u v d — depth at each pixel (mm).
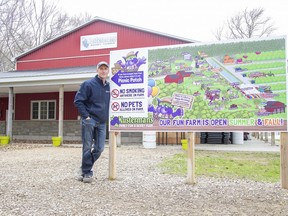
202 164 8461
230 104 5586
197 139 16109
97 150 5996
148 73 6117
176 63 5945
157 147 13930
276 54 5391
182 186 5676
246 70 5531
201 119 5746
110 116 6340
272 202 4605
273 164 8609
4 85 16438
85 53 20984
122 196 4941
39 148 13570
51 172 7070
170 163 8570
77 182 5953
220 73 5668
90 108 5938
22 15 39750
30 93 20500
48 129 19672
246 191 5301
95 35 20766
